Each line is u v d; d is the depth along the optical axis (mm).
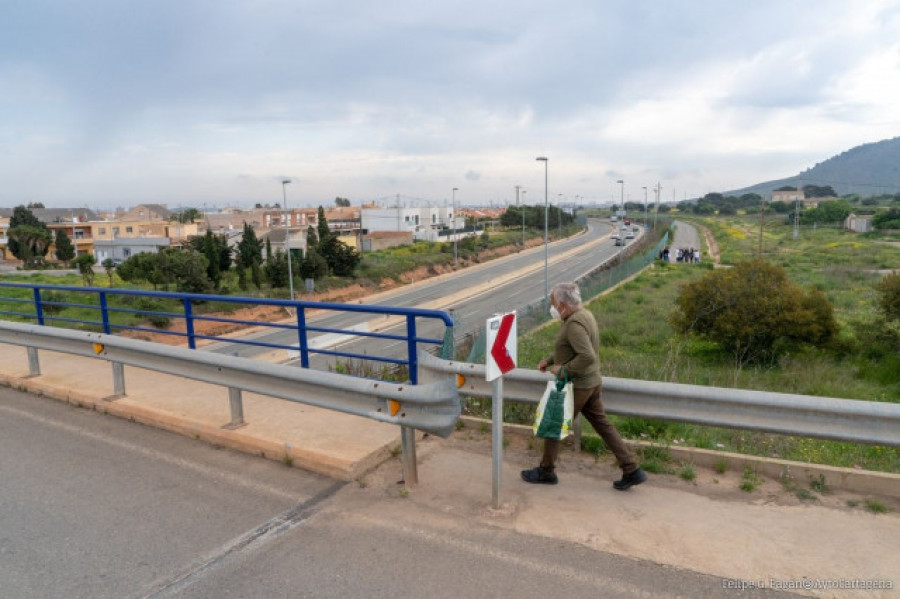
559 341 4301
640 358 15883
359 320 39906
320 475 4820
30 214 94125
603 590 3207
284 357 27359
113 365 6672
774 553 3527
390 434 5355
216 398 6637
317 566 3533
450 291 52219
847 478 4320
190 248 49562
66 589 3381
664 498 4262
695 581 3273
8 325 7598
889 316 19031
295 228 84250
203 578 3453
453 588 3262
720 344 20375
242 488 4625
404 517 4082
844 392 13008
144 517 4203
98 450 5469
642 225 151250
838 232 98375
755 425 4246
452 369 4926
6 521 4191
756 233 103062
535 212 126688
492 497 4207
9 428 6109
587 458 5012
